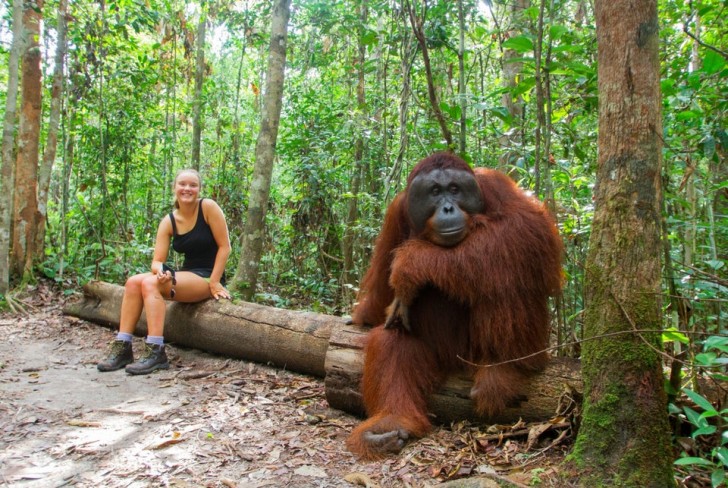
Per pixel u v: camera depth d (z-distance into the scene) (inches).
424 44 205.9
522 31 242.7
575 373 141.6
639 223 108.0
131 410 166.2
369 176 380.2
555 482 111.6
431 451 133.4
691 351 128.5
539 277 144.8
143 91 454.6
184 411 165.6
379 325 165.8
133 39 444.1
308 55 490.9
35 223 366.3
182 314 235.3
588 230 186.9
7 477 124.5
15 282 352.8
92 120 506.3
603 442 109.5
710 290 151.9
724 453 103.7
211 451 137.6
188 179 224.8
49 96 465.7
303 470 127.2
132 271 382.3
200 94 506.0
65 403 172.2
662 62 231.5
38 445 141.3
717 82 179.0
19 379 195.9
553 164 215.3
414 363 150.9
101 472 127.0
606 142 110.6
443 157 150.9
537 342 145.0
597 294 113.2
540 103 177.0
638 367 107.9
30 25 359.3
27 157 357.1
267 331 208.8
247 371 210.4
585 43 237.5
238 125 554.6
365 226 329.4
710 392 135.9
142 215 479.2
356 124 367.6
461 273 139.7
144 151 538.9
